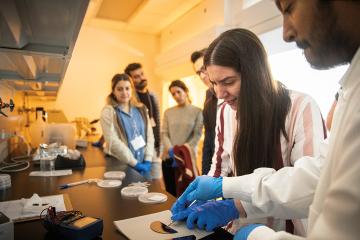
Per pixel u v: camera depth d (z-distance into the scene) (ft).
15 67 4.92
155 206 3.06
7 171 4.88
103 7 11.15
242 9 8.26
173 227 2.52
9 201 3.19
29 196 3.44
